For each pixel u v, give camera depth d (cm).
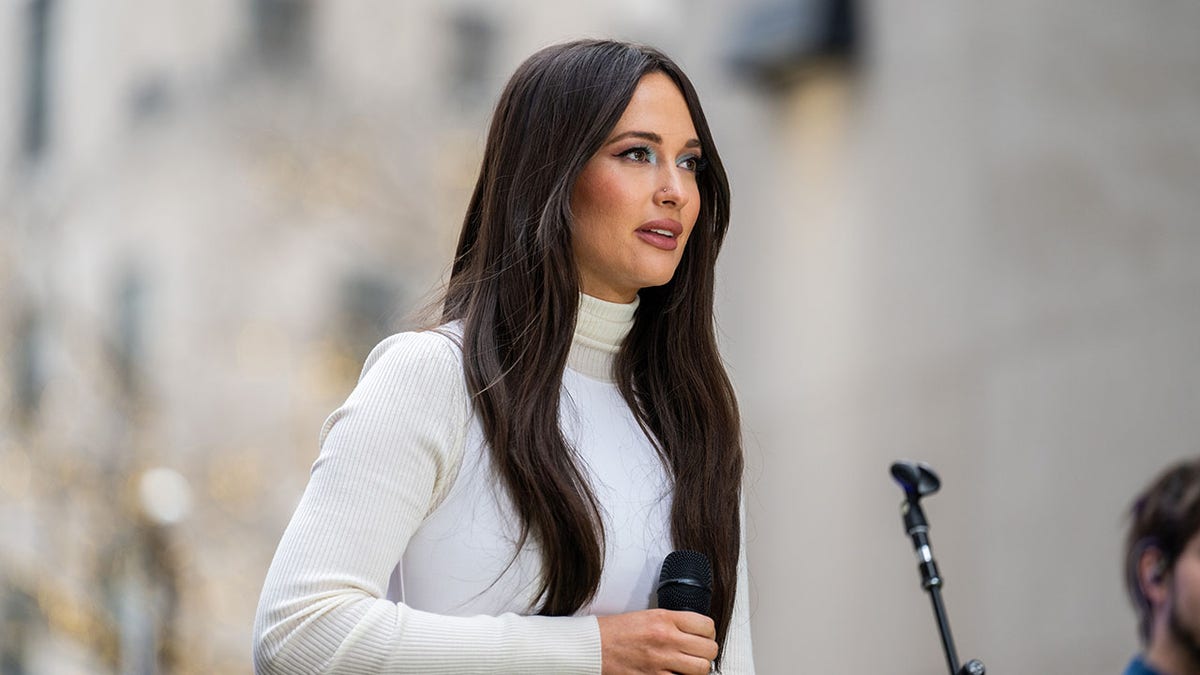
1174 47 1834
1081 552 1819
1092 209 1870
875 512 2023
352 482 576
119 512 2914
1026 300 1908
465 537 599
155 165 3023
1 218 2981
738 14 2209
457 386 608
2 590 2872
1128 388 1814
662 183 638
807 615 2091
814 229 2125
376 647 549
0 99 2991
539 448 603
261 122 3022
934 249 2002
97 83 3034
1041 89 1927
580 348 657
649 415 668
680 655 579
